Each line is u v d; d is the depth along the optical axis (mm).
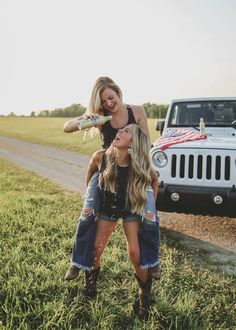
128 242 3123
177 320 3160
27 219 5723
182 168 5062
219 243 5238
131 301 3518
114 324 3158
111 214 3098
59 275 3830
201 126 5992
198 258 4652
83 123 3043
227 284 3926
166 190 5055
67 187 9719
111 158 3027
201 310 3355
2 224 5414
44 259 4227
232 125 6324
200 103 6762
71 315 3127
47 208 6645
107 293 3549
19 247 4461
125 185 3031
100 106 3260
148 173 3014
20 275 3811
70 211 6562
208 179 4953
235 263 4531
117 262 4176
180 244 5141
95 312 3193
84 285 3486
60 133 39594
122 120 3322
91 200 3166
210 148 4938
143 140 2990
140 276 3209
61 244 4715
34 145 25609
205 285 3854
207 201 4898
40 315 3160
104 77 3266
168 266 4227
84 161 15781
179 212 5184
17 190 8961
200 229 5867
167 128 6719
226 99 6676
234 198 4777
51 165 14555
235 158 4848
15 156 18297
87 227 3180
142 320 3199
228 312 3367
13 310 3156
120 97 3311
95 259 3305
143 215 3041
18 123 74500
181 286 3734
